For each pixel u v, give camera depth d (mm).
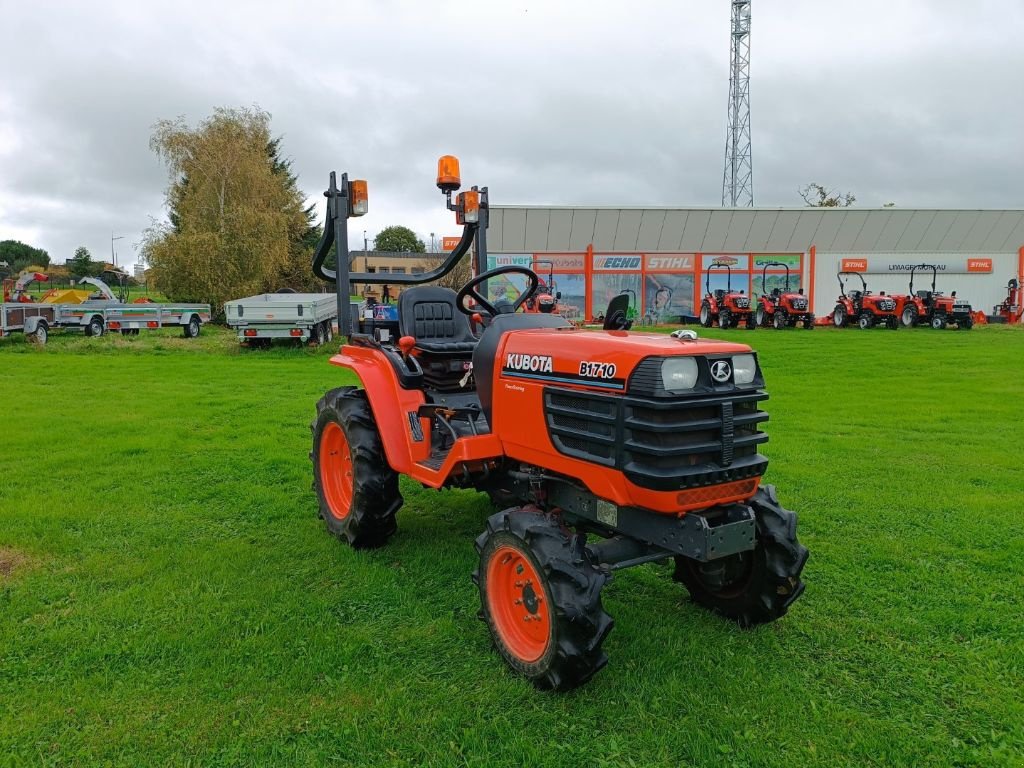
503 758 2520
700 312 29297
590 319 30141
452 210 5016
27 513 4996
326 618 3531
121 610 3566
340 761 2504
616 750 2564
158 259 26422
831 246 31031
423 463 3996
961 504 5199
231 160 28422
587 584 2801
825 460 6504
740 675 3037
